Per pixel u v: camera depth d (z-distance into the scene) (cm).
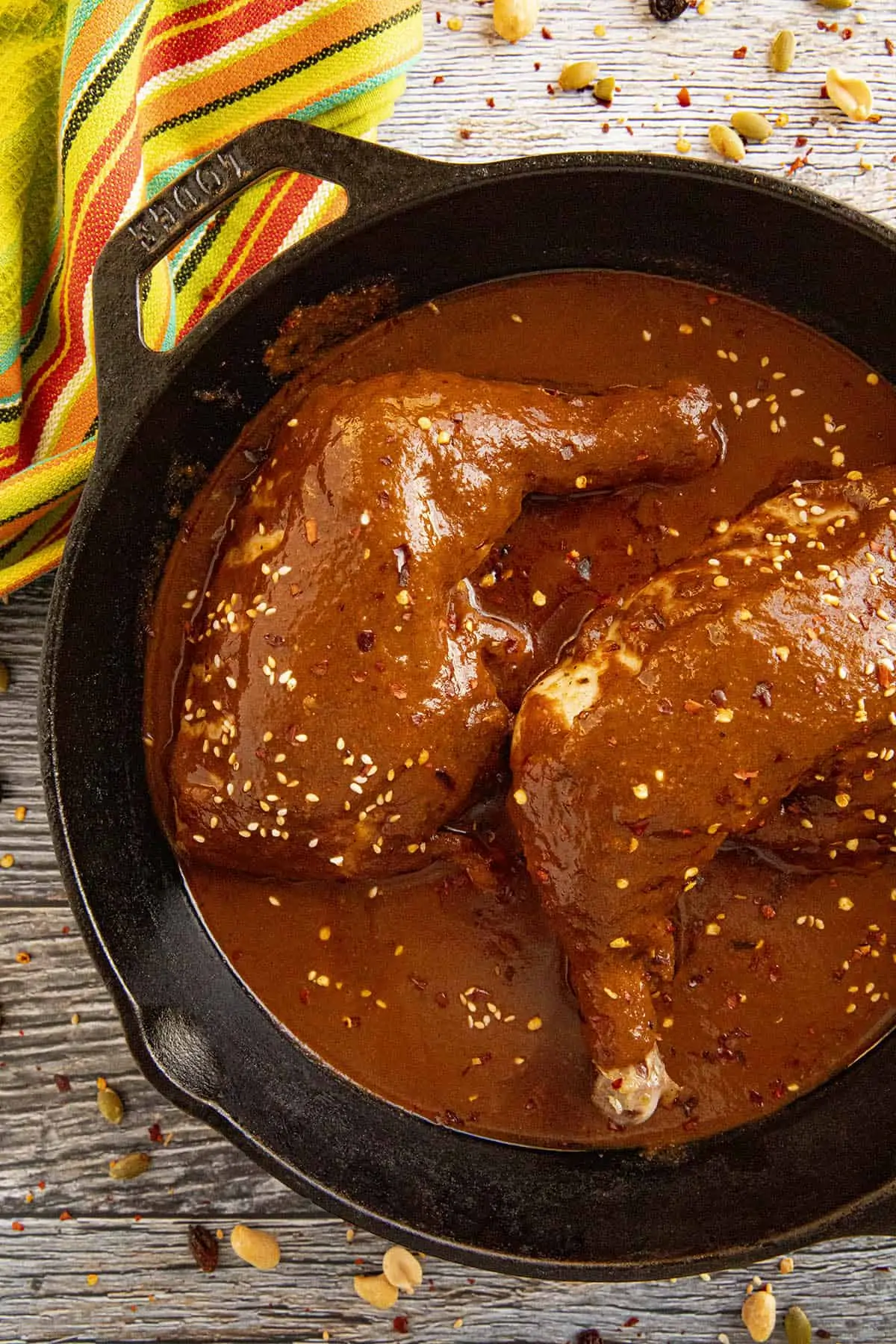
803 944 66
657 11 71
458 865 66
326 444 64
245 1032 66
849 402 66
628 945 64
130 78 67
